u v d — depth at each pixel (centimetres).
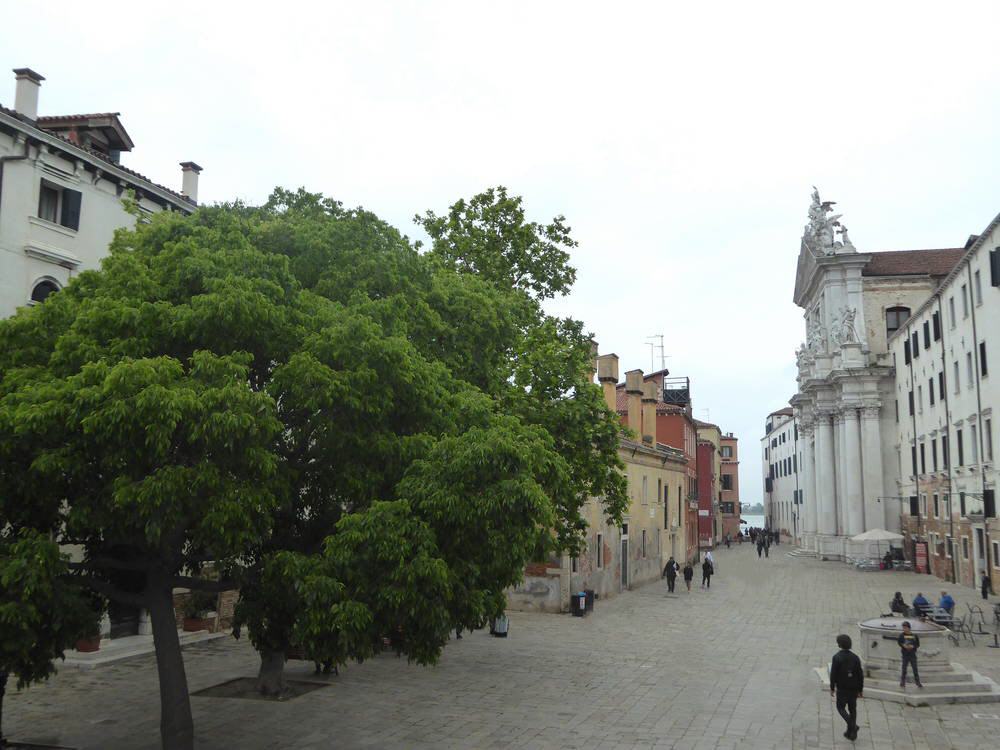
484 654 2142
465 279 1812
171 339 1101
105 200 2062
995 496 3528
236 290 1087
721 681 1825
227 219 1324
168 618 1151
